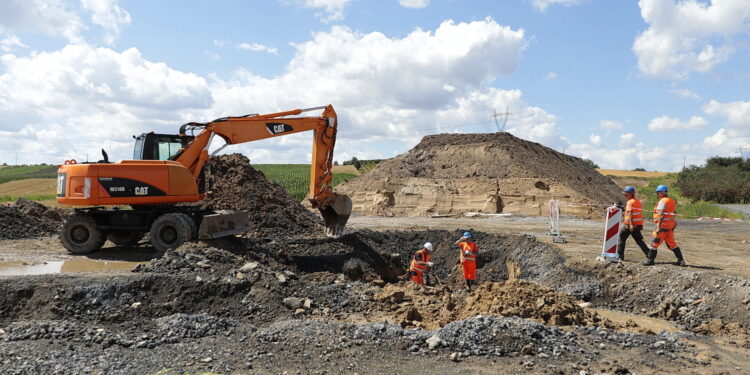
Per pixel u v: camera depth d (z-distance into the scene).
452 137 34.41
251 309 8.17
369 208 28.56
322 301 8.94
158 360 5.73
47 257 11.90
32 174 102.56
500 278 14.05
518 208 25.45
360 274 12.59
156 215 12.32
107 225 12.44
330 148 13.88
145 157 12.46
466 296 9.66
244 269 9.34
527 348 6.01
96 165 11.59
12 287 7.68
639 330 7.68
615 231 11.27
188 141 13.14
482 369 5.53
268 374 5.32
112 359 5.73
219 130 13.00
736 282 8.91
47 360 5.61
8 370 5.27
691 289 9.29
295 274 10.55
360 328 6.74
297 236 14.98
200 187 13.19
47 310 7.31
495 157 30.69
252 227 14.26
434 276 14.20
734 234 17.44
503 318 6.83
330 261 12.69
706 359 6.08
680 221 23.27
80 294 7.70
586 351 6.18
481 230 18.00
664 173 80.50
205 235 11.32
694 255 12.20
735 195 36.28
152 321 7.32
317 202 13.57
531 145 34.34
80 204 11.55
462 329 6.51
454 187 28.09
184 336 6.68
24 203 17.31
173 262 9.37
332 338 6.46
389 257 14.72
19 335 6.39
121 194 11.63
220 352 6.02
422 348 6.14
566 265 11.55
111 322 7.29
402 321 7.75
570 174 32.50
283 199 17.44
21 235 15.09
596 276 10.81
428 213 26.59
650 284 9.95
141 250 12.91
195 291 8.36
